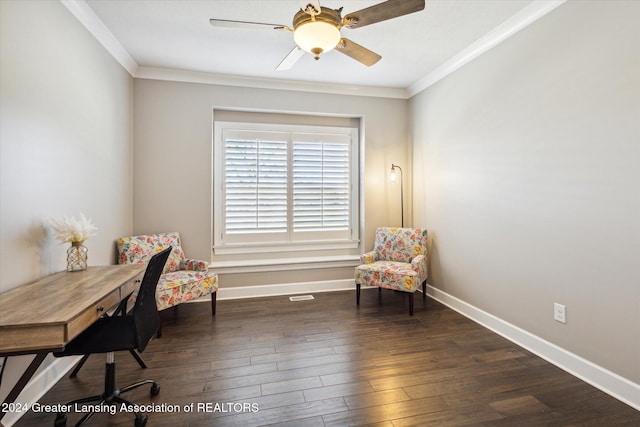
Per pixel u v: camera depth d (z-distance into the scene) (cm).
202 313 324
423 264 350
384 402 182
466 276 317
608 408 177
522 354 238
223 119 384
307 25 180
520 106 250
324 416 170
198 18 248
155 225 351
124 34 271
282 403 181
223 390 193
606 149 189
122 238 304
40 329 123
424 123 385
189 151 359
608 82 188
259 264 378
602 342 194
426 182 384
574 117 208
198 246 363
